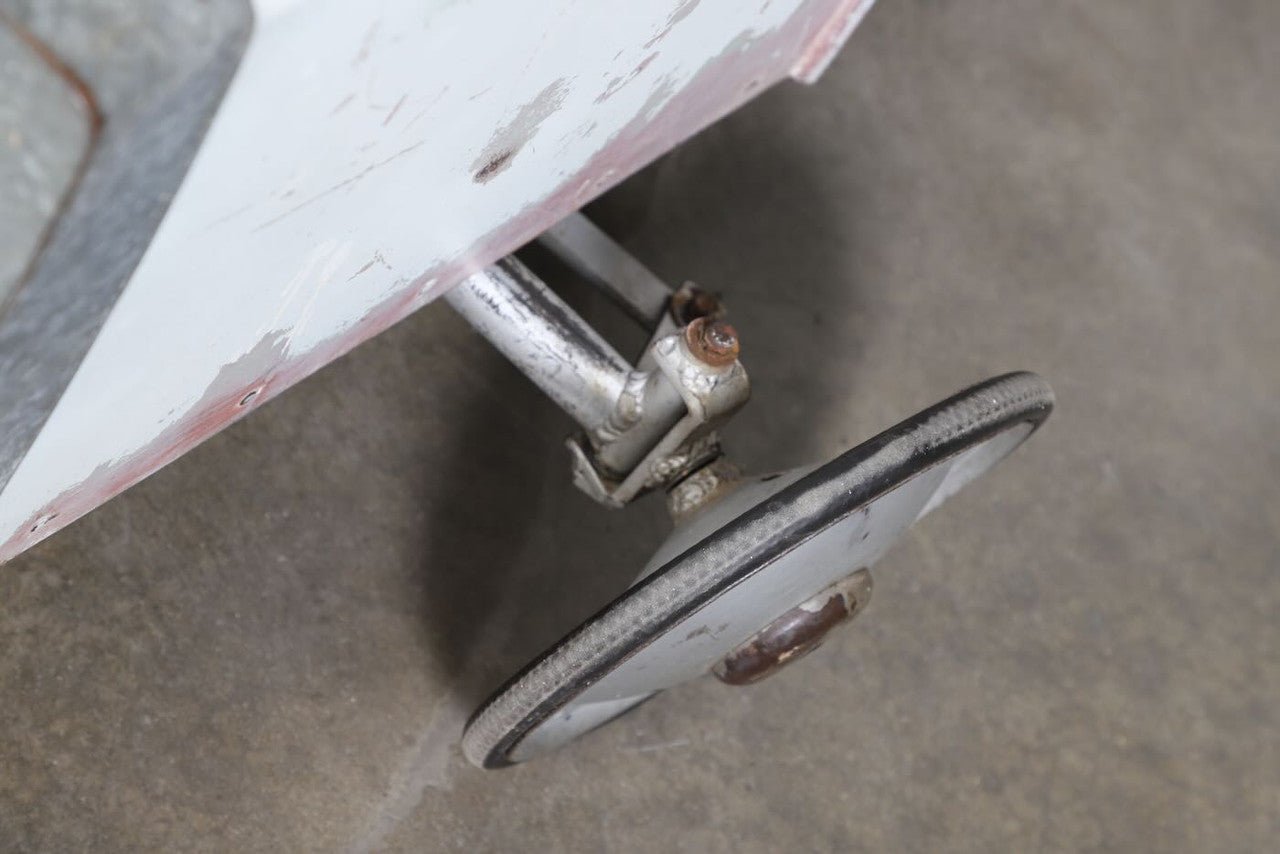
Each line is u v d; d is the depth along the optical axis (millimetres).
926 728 1322
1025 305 1469
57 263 767
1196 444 1469
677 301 1256
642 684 1135
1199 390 1489
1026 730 1344
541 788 1233
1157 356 1489
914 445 1060
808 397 1378
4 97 705
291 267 953
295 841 1183
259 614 1210
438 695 1231
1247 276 1550
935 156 1495
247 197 895
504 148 1003
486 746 1133
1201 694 1391
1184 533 1436
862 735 1308
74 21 689
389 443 1264
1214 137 1606
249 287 941
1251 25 1720
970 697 1339
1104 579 1400
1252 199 1588
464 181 1001
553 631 1264
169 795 1168
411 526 1253
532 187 1064
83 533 1188
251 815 1180
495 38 931
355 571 1234
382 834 1198
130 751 1167
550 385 1166
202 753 1180
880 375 1403
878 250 1443
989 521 1389
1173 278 1525
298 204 920
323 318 1017
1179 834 1351
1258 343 1526
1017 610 1370
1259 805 1374
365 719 1214
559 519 1285
